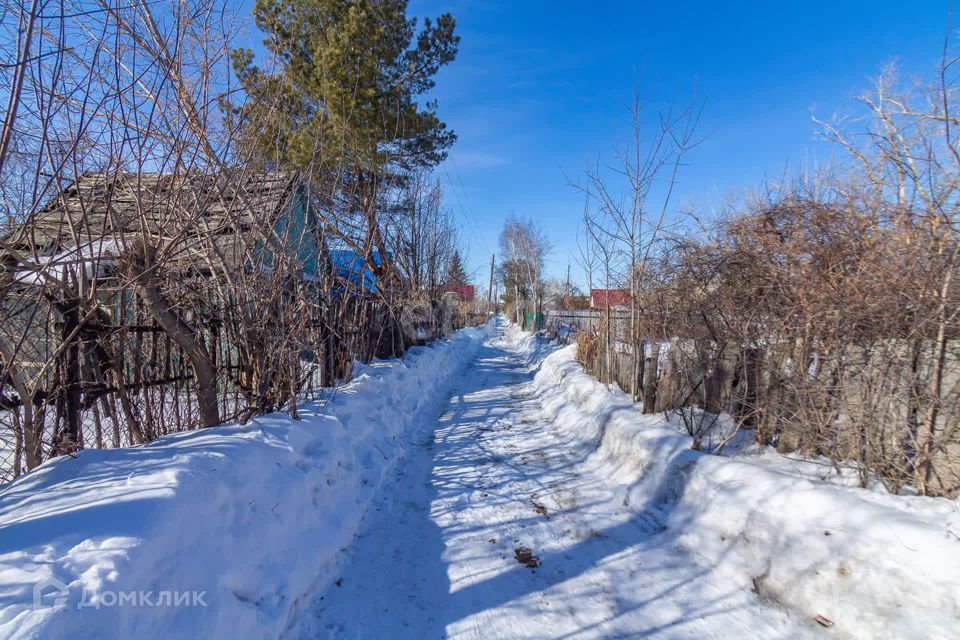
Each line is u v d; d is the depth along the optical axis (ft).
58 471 8.39
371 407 19.86
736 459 13.11
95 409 10.52
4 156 6.99
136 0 9.21
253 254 13.53
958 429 9.66
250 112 11.62
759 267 13.75
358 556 11.75
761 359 13.91
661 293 18.48
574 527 13.46
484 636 9.03
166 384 12.97
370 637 8.90
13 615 5.03
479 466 18.53
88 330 10.05
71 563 5.97
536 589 10.53
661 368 19.10
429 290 46.47
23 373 9.80
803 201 13.03
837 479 11.16
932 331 10.01
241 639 7.45
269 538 9.46
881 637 7.89
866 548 8.71
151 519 7.06
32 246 8.26
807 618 8.96
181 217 10.44
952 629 7.26
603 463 17.94
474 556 11.87
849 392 11.40
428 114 36.81
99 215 11.03
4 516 7.01
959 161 10.14
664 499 13.92
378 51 31.45
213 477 8.89
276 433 12.33
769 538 10.37
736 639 8.83
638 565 11.43
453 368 45.47
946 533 8.21
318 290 18.53
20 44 7.28
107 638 5.53
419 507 14.78
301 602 9.46
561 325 63.16
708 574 10.83
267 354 13.74
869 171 12.29
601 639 8.94
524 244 109.81
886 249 11.05
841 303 11.21
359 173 28.94
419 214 41.24
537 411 28.60
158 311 10.52
